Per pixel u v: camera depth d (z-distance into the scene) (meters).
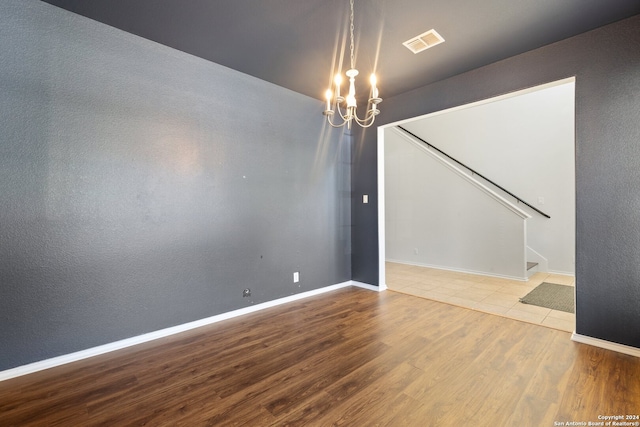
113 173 2.46
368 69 3.13
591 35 2.46
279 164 3.61
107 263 2.44
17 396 1.83
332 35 2.54
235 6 2.17
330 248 4.21
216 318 3.05
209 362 2.23
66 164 2.26
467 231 5.32
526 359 2.24
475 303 3.58
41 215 2.16
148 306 2.64
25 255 2.11
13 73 2.06
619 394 1.81
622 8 2.18
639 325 2.27
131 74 2.55
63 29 2.24
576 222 2.55
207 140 3.00
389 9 2.18
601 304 2.43
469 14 2.24
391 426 1.56
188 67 2.87
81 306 2.32
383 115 4.05
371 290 4.20
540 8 2.17
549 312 3.25
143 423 1.60
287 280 3.69
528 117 5.49
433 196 5.77
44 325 2.17
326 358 2.27
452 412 1.67
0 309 2.02
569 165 5.10
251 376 2.04
